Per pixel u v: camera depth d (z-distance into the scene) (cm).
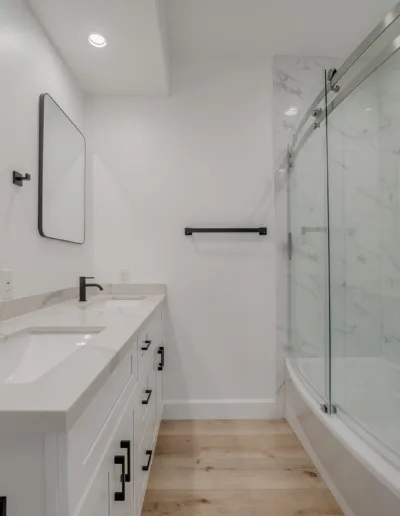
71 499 54
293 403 220
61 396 53
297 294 235
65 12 158
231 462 184
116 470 88
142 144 242
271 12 205
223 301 241
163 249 241
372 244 230
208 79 244
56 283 183
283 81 244
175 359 240
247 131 243
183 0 195
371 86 233
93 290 234
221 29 218
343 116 229
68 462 53
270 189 243
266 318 241
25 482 51
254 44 234
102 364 70
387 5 200
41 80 167
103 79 220
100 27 169
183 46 235
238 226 242
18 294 143
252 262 242
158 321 197
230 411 238
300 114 239
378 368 204
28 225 152
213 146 243
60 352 110
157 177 242
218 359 240
